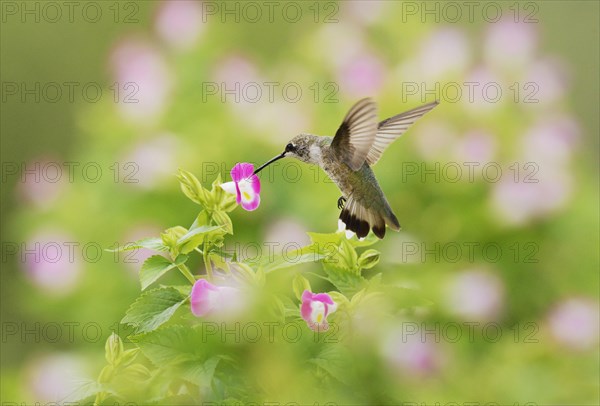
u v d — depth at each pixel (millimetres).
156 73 5520
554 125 5277
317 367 4773
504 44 5371
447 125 5223
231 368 4766
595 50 9156
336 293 4789
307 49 5719
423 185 5191
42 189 5609
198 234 4785
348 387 4773
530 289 5172
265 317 4762
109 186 5363
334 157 4875
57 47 9312
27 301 5629
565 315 5109
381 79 5277
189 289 4789
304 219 5172
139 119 5504
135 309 4770
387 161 5188
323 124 5309
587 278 5176
